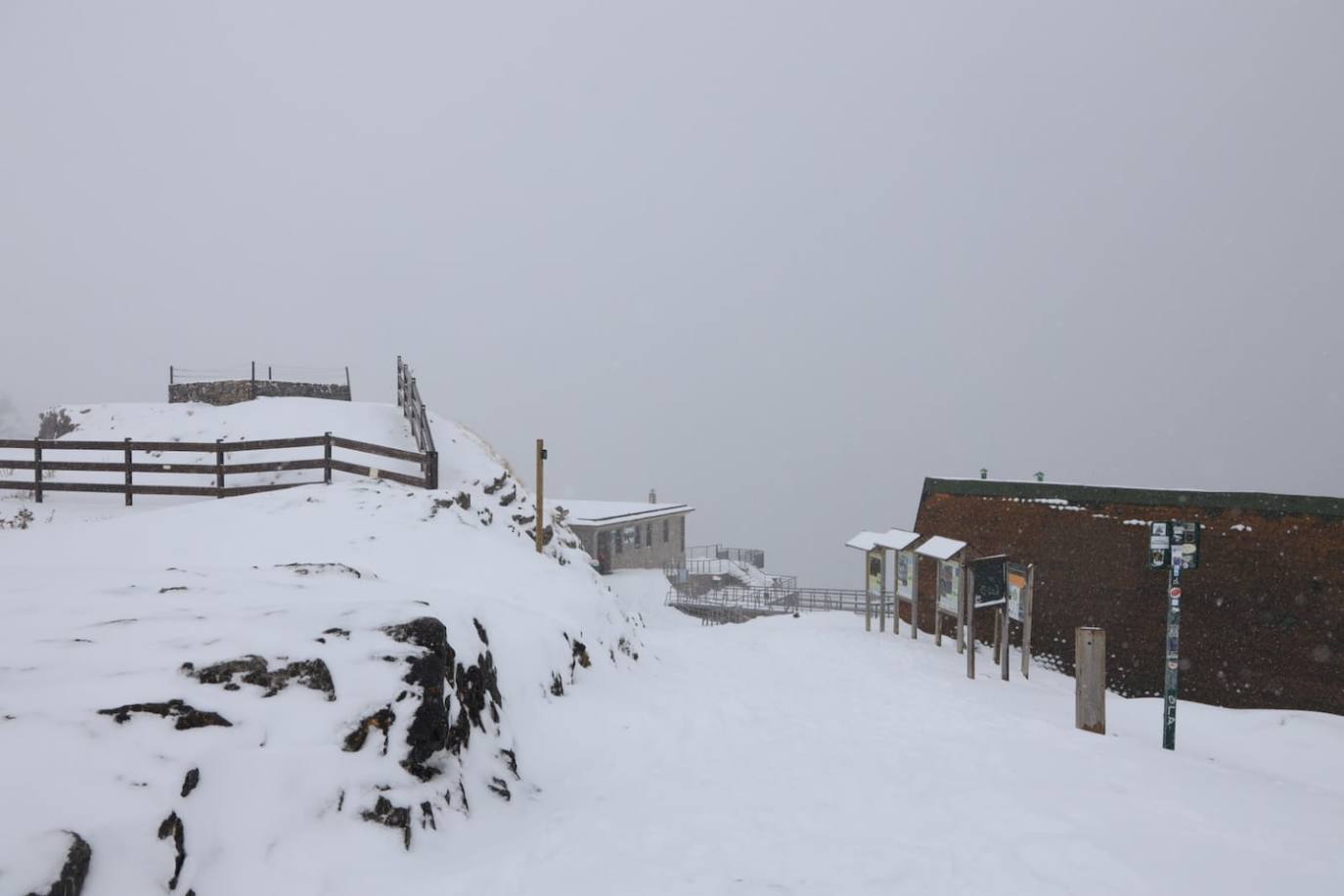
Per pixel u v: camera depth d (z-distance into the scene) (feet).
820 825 19.53
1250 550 44.50
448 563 43.73
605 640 40.91
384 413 75.87
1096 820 19.93
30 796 12.67
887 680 44.19
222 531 44.34
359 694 18.01
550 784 22.80
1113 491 51.75
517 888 15.52
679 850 17.69
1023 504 57.26
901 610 71.31
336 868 14.89
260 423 70.33
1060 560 54.49
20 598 21.90
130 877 12.59
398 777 17.20
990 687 43.39
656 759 25.79
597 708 29.84
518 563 46.34
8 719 14.40
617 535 139.74
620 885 15.76
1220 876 16.60
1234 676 44.73
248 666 17.61
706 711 33.17
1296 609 42.39
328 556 41.83
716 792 22.27
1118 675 50.62
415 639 19.94
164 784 14.01
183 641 18.28
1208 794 22.70
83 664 16.92
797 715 33.96
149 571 26.76
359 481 54.49
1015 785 23.12
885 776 24.20
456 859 16.56
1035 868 16.85
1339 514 41.09
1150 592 49.37
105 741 14.43
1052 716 36.17
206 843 13.99
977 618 60.59
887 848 17.85
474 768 20.44
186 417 73.05
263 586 24.03
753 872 16.55
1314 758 33.40
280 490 53.26
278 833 14.88
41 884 11.48
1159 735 36.37
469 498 56.24
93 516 52.31
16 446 55.88
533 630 31.19
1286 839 19.11
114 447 55.72
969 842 18.28
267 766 15.65
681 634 64.18
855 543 67.62
